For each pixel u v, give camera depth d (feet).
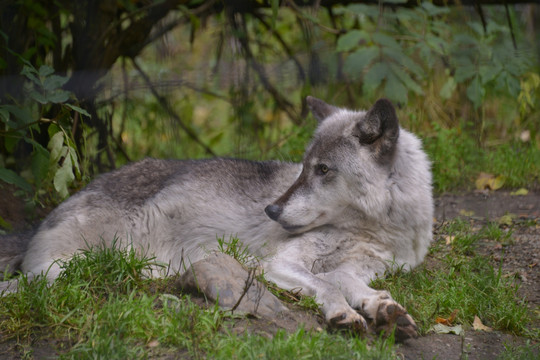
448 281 26.35
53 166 28.94
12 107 28.63
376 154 25.82
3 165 34.86
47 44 38.32
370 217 26.22
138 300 21.71
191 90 51.80
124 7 41.83
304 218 25.82
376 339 21.62
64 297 21.93
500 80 43.09
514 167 44.88
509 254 31.60
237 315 21.42
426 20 41.32
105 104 42.68
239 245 27.55
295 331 21.13
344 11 43.88
